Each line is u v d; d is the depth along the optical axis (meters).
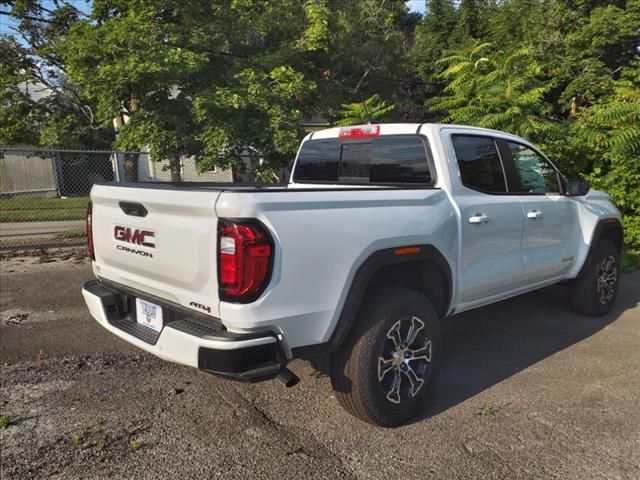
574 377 4.11
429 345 3.43
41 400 3.66
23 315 5.58
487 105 8.78
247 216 2.61
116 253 3.43
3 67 14.76
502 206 4.18
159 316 3.15
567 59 12.75
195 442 3.13
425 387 3.44
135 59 9.31
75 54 9.98
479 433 3.27
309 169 4.90
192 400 3.69
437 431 3.29
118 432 3.24
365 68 15.20
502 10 15.73
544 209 4.68
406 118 17.56
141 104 10.38
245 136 10.12
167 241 2.93
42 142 14.67
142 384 3.94
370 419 3.21
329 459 2.97
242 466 2.90
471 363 4.41
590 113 9.27
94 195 3.58
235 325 2.64
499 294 4.39
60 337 4.92
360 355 3.09
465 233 3.80
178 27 10.97
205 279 2.73
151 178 16.11
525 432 3.28
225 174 15.62
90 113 15.53
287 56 12.52
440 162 3.81
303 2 14.52
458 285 3.81
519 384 3.99
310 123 16.36
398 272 3.50
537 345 4.83
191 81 10.55
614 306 6.08
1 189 20.42
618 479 2.80
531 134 8.49
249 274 2.60
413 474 2.84
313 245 2.83
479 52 10.31
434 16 18.45
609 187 8.58
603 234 5.70
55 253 8.95
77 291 6.55
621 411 3.55
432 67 17.36
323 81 13.90
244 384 3.95
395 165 4.09
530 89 9.02
